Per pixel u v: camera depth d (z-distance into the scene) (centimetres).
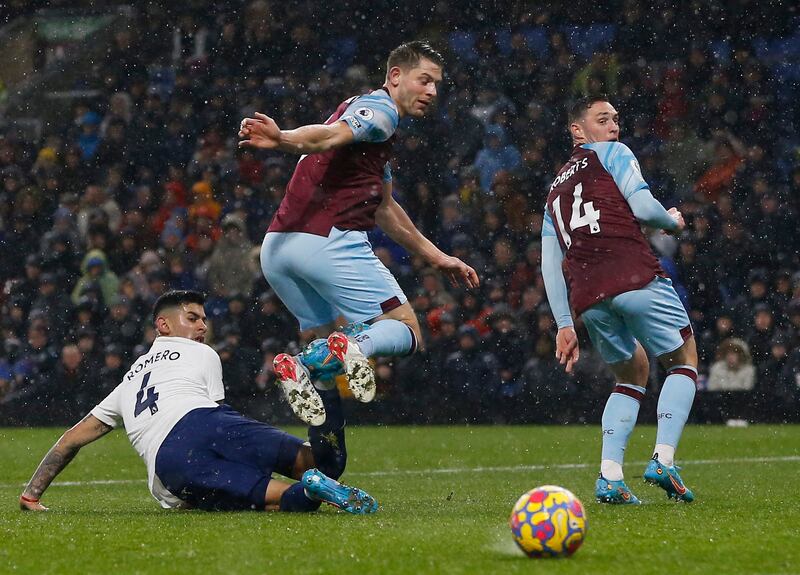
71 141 5544
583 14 5462
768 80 5175
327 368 1516
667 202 4928
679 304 1803
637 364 1834
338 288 1611
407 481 2420
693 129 5094
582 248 1817
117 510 1708
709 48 5300
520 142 5072
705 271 4519
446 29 5609
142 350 4434
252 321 4409
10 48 6109
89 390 4431
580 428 4091
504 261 4603
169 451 1625
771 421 4225
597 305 1798
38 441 3666
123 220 5078
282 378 1495
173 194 5109
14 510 1744
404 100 1669
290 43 5709
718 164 4903
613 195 1811
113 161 5384
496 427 4197
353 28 5700
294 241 1612
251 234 4944
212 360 1722
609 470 1762
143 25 5906
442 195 5031
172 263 4712
